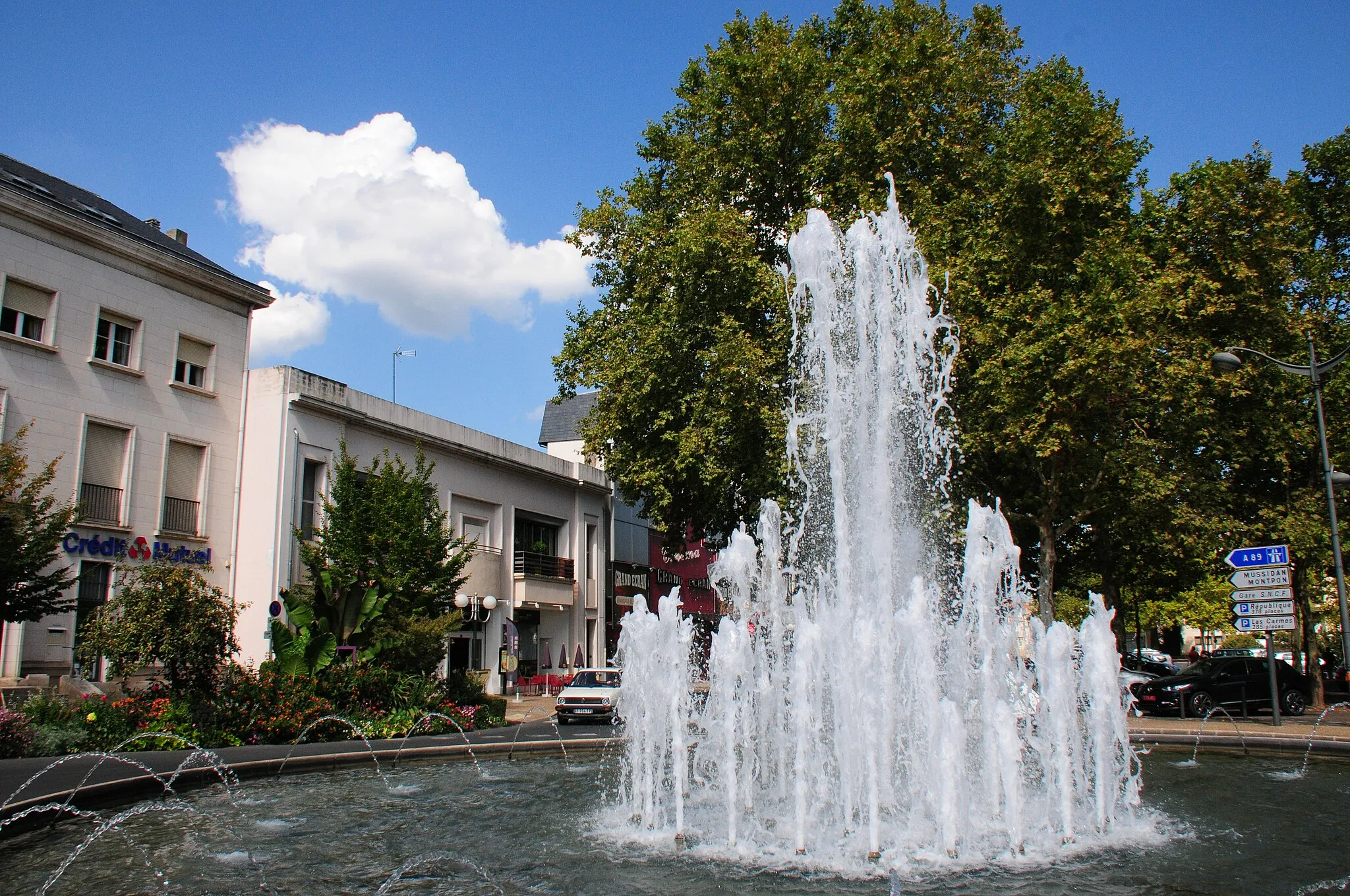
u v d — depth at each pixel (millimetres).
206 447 26188
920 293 13617
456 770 14172
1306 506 25625
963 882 7289
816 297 13516
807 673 9656
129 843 8797
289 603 22094
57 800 9820
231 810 10562
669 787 11508
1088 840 8758
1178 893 6898
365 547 24219
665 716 10750
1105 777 10359
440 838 9000
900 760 9297
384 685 21031
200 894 6973
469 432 34719
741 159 26812
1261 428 25625
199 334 26328
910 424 13312
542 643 38938
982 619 11445
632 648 11039
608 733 20453
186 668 18438
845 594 12586
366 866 7852
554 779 13211
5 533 17703
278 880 7410
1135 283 21406
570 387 30000
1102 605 11062
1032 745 11039
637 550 47906
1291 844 8586
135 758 14062
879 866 7832
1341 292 26703
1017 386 21672
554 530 40906
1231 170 24469
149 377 24750
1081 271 22250
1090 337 21156
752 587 12398
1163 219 25141
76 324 23000
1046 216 22828
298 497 27172
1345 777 12781
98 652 17766
